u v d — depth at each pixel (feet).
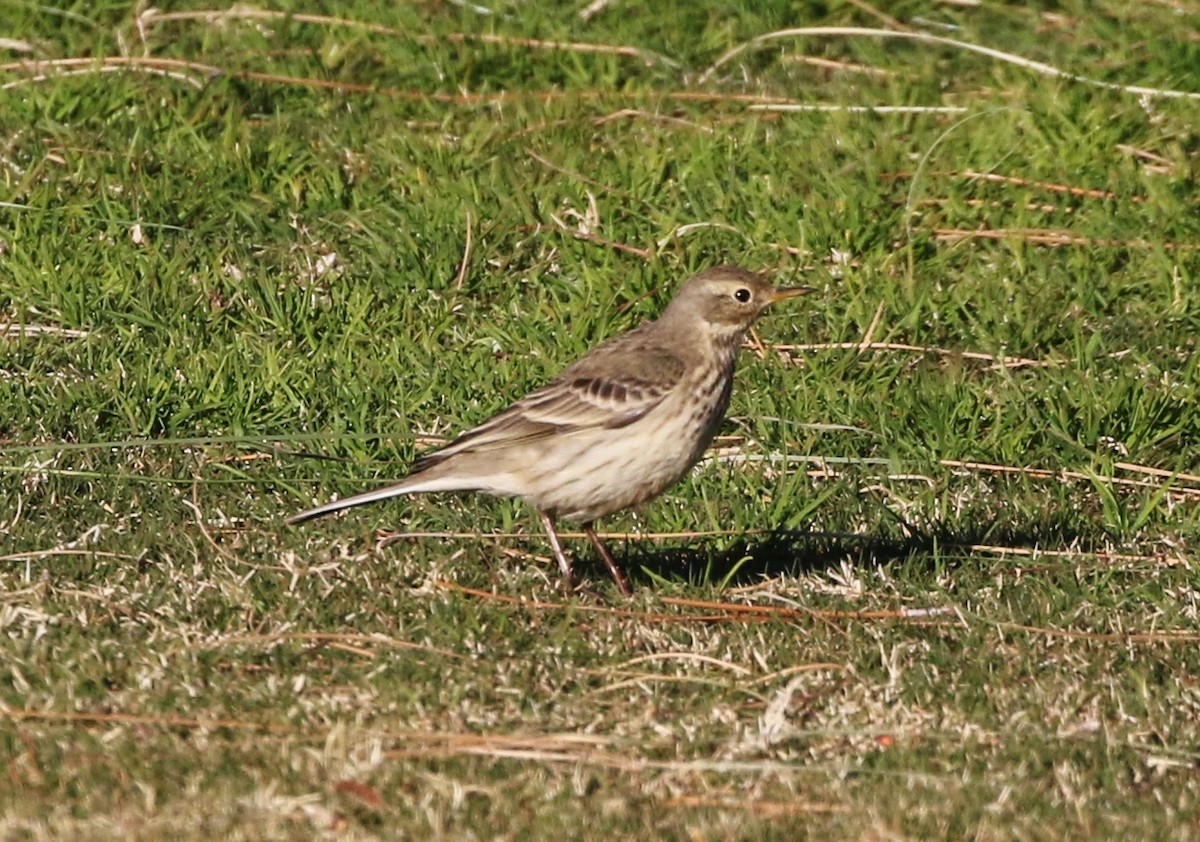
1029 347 49.67
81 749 31.48
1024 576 40.14
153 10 62.90
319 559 39.29
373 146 57.06
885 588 39.32
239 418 45.06
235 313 50.24
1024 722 33.99
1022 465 44.98
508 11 65.26
